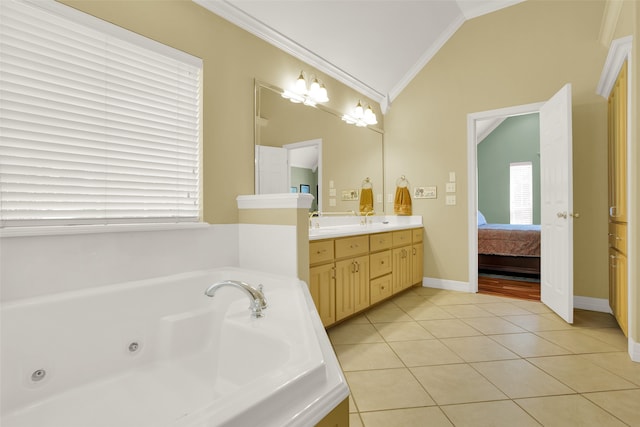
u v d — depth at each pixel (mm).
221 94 2256
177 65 2031
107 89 1715
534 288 3771
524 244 4234
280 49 2750
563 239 2674
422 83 3928
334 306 2482
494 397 1604
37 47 1476
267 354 1151
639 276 1930
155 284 1666
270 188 2631
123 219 1782
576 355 2053
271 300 1607
